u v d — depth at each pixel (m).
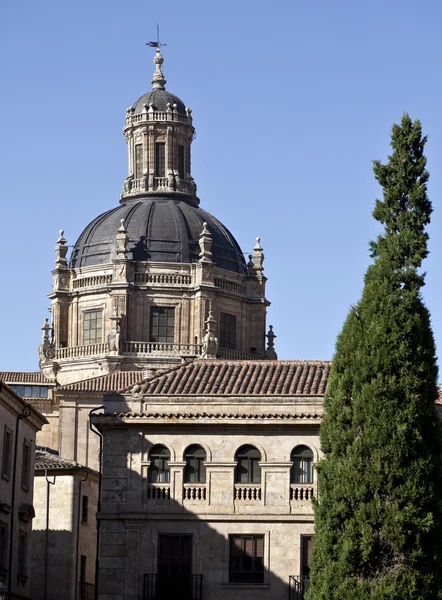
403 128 77.50
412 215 76.25
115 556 87.81
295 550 87.38
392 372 74.44
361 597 71.56
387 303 75.06
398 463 72.94
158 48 180.00
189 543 87.81
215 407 89.25
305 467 88.19
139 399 89.44
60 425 149.12
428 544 72.69
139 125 173.38
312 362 94.12
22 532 97.88
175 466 88.38
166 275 163.62
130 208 169.12
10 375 160.62
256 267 170.00
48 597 109.19
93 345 162.25
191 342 162.88
